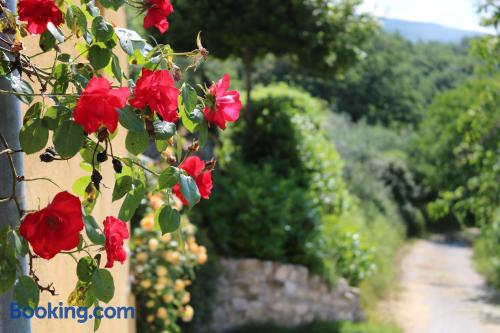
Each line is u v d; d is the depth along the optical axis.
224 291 11.26
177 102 1.93
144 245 7.74
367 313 13.34
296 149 14.53
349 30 15.36
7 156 1.81
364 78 39.16
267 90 17.28
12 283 1.62
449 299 15.70
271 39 14.52
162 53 2.04
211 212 11.53
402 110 39.88
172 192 2.04
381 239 18.72
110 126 1.61
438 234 28.44
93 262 1.75
